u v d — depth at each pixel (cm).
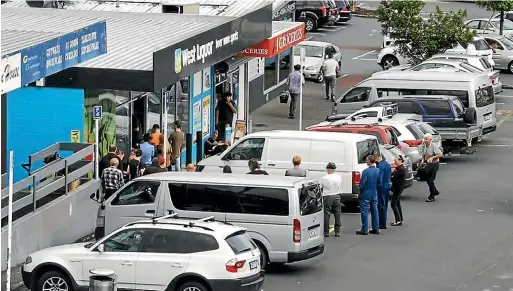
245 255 2452
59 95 3550
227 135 4575
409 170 3847
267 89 5753
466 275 2839
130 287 2462
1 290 2620
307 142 3588
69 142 3522
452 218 3572
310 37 7838
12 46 3019
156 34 3966
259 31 4428
